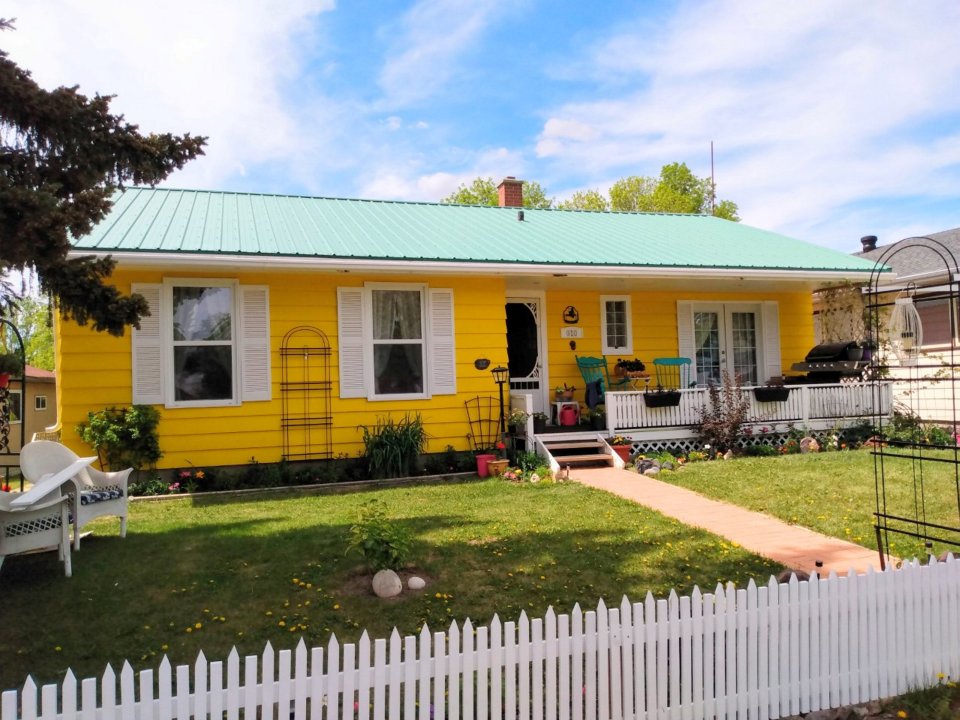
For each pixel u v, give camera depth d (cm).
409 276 1164
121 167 595
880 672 407
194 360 1047
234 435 1052
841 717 390
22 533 557
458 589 535
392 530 558
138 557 627
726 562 600
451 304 1187
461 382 1190
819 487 906
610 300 1441
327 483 1043
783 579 490
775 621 384
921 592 421
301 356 1093
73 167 572
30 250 513
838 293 1514
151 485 974
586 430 1259
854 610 403
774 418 1318
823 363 1420
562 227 1517
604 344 1430
